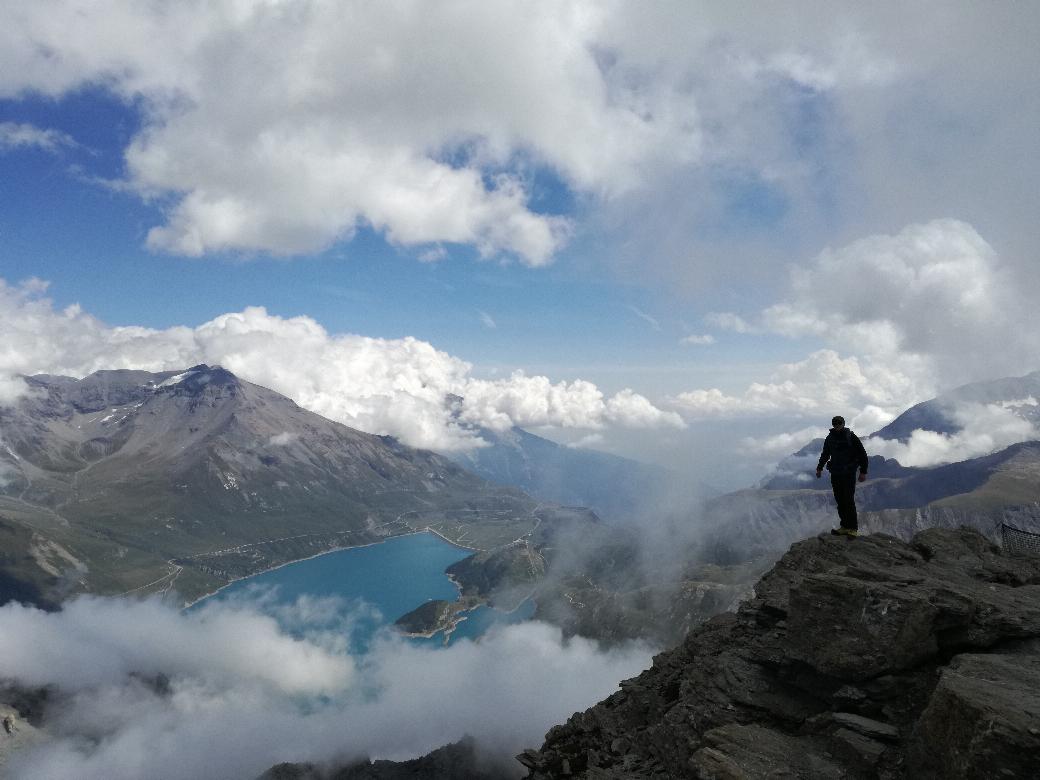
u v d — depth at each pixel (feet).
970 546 109.09
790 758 67.92
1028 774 48.93
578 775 96.27
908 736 64.80
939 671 69.92
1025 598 82.74
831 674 77.56
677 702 95.96
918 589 79.77
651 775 84.64
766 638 96.58
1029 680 61.11
